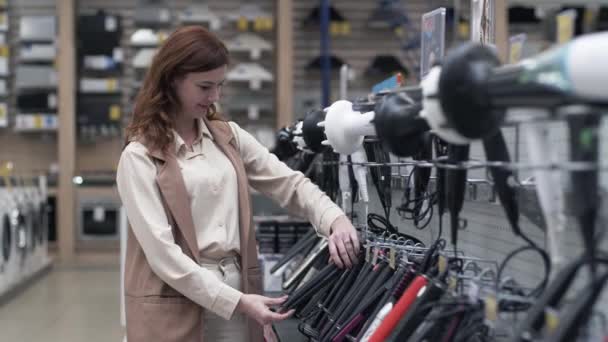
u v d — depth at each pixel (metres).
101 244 8.79
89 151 9.23
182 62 1.97
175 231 2.04
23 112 8.92
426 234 2.24
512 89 1.06
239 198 2.15
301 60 9.16
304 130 2.28
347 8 9.12
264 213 4.68
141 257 2.05
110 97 9.02
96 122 8.94
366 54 9.13
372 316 1.73
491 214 1.80
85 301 6.47
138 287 2.04
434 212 2.17
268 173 2.29
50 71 8.89
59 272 8.11
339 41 9.13
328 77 8.73
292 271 2.67
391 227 2.07
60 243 8.73
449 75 1.15
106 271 8.20
